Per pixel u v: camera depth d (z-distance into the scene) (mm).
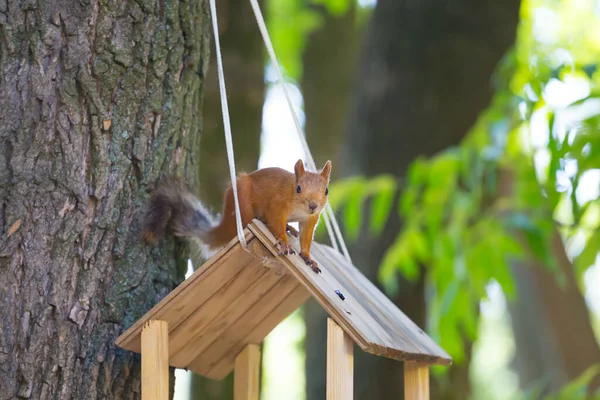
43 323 7340
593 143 10055
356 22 20875
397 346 7465
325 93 19281
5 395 7160
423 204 12336
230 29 13469
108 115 7809
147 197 7980
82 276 7559
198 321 7816
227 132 7238
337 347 7000
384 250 14336
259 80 13562
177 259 8305
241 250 7098
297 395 31438
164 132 8141
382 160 14539
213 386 13148
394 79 14664
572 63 10375
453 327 11484
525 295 19250
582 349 18328
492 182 11219
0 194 7418
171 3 8281
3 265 7316
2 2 7648
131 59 7965
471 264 11383
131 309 7730
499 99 11430
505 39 14656
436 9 14586
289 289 8250
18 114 7547
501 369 36594
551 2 22250
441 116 14422
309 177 7973
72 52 7711
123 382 7625
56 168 7547
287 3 22141
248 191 8078
